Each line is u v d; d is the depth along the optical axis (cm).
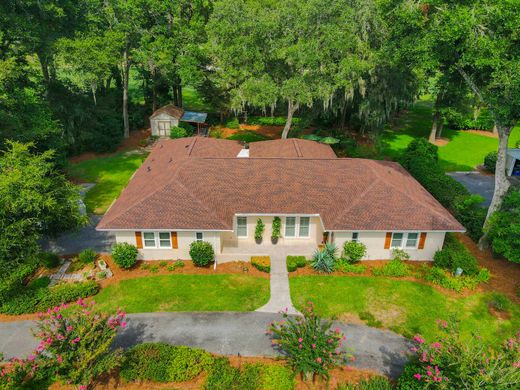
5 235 1695
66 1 3136
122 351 1475
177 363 1408
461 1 1864
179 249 2086
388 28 2548
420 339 1302
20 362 1456
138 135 4144
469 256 1975
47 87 3275
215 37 2983
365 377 1431
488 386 1048
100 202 2766
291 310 1764
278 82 3098
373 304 1802
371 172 2327
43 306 1730
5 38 2717
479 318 1725
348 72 2736
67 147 3475
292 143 2952
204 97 4469
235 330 1645
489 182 3159
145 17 3816
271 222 2188
